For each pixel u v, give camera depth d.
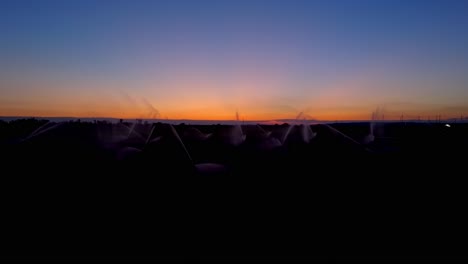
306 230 5.14
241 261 3.90
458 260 3.89
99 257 4.02
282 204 6.85
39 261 3.87
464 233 4.96
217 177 10.00
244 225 5.40
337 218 5.76
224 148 18.06
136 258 4.00
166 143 16.27
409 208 6.44
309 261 3.91
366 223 5.51
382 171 11.01
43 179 9.38
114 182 9.18
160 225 5.41
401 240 4.63
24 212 6.14
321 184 9.00
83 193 7.78
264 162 13.17
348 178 9.83
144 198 7.41
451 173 10.27
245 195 7.71
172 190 8.23
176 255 4.08
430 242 4.53
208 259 3.96
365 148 17.56
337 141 20.06
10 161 12.56
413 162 12.73
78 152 15.20
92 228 5.21
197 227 5.30
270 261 3.83
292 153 16.08
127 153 14.52
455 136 26.28
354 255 4.07
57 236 4.83
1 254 4.09
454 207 6.48
